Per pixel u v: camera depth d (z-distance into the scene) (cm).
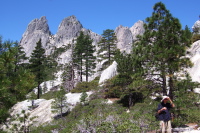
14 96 776
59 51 12525
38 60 4369
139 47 1279
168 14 1255
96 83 3219
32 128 1683
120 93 2088
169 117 797
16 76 806
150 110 1245
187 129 927
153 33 1225
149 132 976
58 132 1470
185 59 1175
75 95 2866
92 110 1984
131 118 1116
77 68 5016
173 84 1145
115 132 951
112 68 3366
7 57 764
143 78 1264
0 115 722
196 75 1917
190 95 1075
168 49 1169
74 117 2017
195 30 3938
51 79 5797
